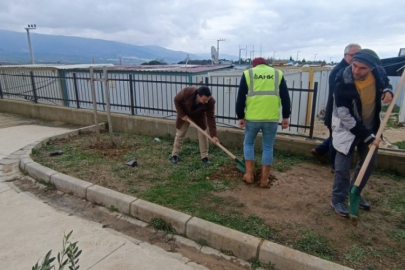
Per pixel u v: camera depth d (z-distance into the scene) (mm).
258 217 2816
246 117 3377
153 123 5926
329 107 3520
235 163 4234
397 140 7473
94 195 3318
